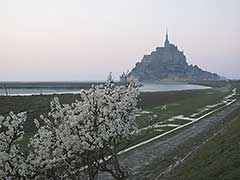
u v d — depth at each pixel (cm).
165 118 5588
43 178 1398
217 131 4094
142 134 3628
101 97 1448
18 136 1380
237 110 6400
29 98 6825
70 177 1452
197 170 2123
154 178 2397
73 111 1418
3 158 1282
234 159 2000
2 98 6431
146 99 9069
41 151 1372
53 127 1413
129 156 2995
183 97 10994
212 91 15962
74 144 1385
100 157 1481
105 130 1423
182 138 3819
